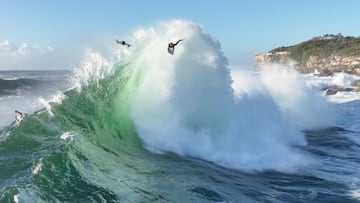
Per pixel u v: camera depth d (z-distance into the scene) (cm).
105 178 1323
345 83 6109
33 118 1739
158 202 1176
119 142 1742
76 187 1225
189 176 1424
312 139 2270
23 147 1516
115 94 1947
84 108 1877
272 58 15550
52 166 1296
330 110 2973
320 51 13725
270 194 1344
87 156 1464
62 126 1753
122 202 1157
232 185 1391
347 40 14562
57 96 1942
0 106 3834
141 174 1400
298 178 1532
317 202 1282
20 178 1210
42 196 1128
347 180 1520
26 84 5772
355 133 2473
